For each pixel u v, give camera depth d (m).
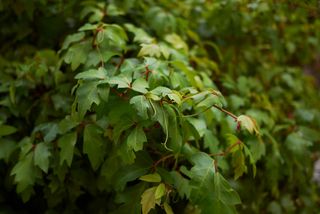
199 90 0.66
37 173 0.61
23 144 0.64
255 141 0.66
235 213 0.51
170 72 0.60
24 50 0.85
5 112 0.70
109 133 0.59
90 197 0.72
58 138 0.63
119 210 0.55
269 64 1.05
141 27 0.85
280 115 0.87
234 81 0.92
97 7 0.81
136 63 0.65
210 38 0.96
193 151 0.59
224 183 0.52
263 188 0.79
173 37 0.81
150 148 0.60
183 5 0.98
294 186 0.87
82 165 0.67
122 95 0.54
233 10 0.86
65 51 0.72
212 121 0.68
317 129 0.86
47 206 0.72
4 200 0.72
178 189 0.55
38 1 0.83
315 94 1.03
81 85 0.54
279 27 1.01
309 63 1.19
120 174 0.56
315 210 0.89
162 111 0.51
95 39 0.64
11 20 0.87
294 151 0.73
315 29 1.01
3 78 0.72
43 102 0.70
